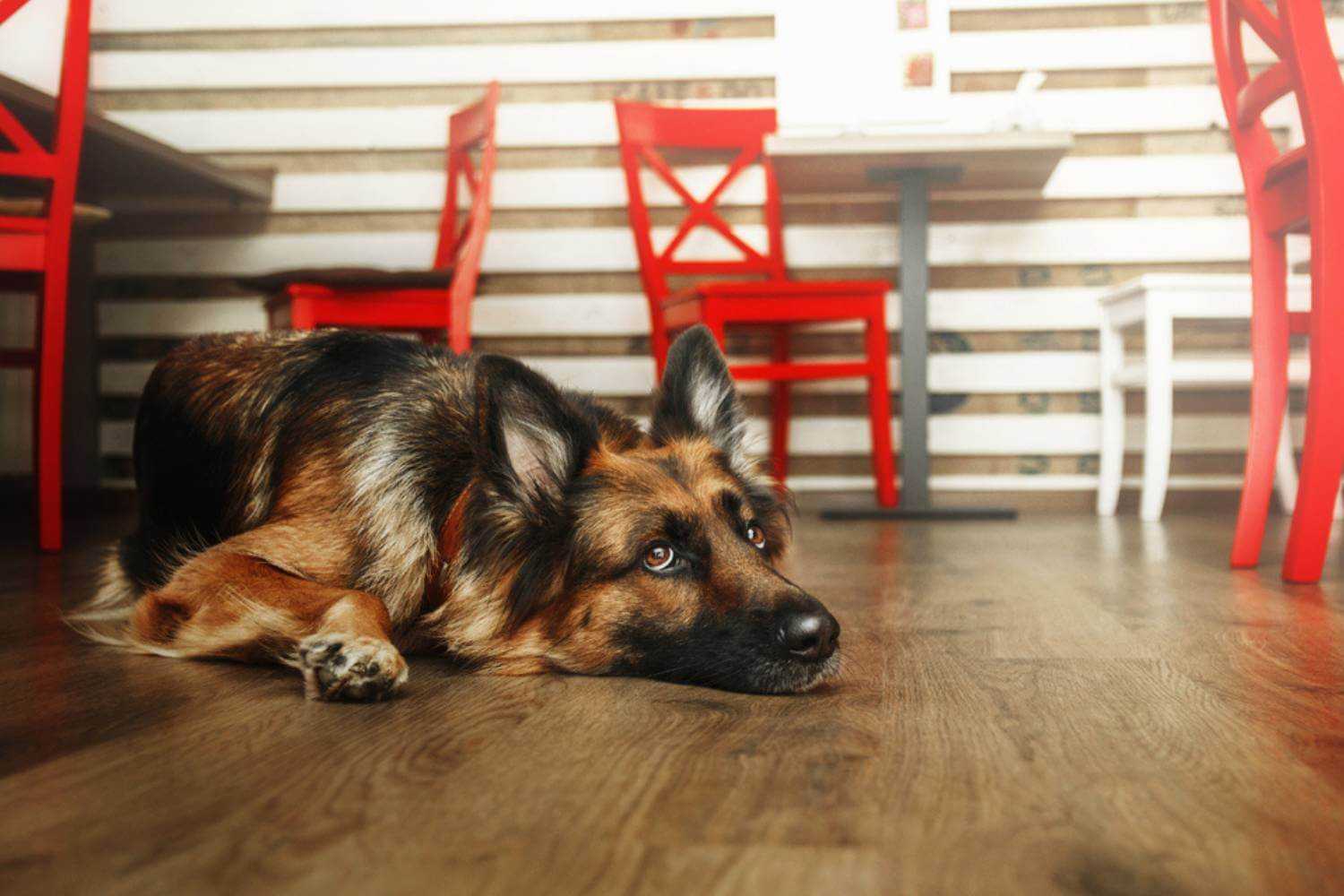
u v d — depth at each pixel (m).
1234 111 2.99
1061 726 1.39
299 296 4.35
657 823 1.00
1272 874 0.88
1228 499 5.79
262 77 6.00
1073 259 5.90
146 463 2.49
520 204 6.04
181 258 5.98
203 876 0.87
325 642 1.57
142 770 1.19
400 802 1.07
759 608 1.67
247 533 1.96
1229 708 1.49
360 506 1.89
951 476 5.98
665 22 5.95
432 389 2.05
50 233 3.42
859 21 5.88
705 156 5.95
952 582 2.93
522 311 6.05
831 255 5.95
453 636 1.86
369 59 6.00
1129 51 5.83
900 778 1.16
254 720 1.43
